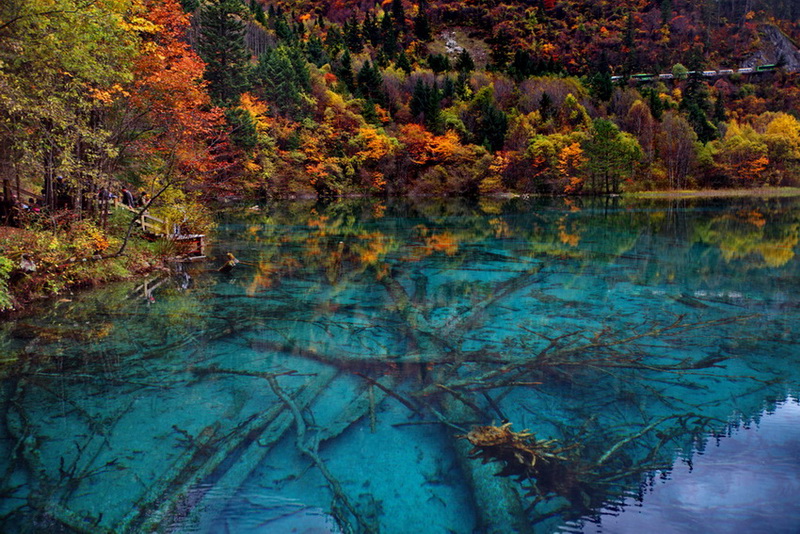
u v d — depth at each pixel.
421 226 22.78
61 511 2.94
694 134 72.81
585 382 4.87
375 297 8.70
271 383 4.92
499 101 90.00
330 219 26.61
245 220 25.52
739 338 6.21
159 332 6.70
